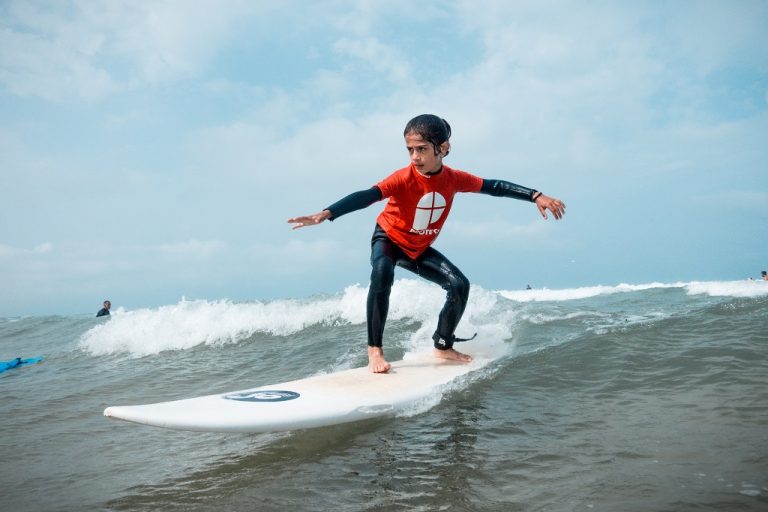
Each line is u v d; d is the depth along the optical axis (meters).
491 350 4.90
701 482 2.04
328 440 3.02
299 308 8.45
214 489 2.46
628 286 26.66
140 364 6.74
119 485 2.61
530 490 2.13
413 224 4.09
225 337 7.63
